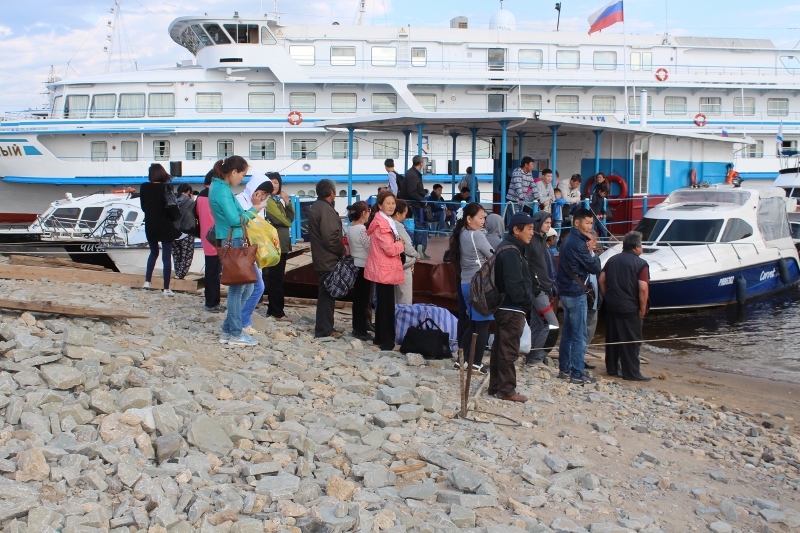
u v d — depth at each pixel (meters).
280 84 26.61
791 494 5.98
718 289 15.88
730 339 13.50
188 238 13.50
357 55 27.09
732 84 29.53
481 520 4.69
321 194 9.55
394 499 4.85
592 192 17.86
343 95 26.84
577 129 17.08
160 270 16.14
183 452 4.92
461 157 28.23
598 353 11.72
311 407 6.39
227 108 26.45
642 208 18.95
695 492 5.70
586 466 5.98
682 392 9.59
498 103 27.88
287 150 26.73
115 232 16.69
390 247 8.85
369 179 27.06
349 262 9.36
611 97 28.73
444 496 4.93
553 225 14.71
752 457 6.86
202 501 4.21
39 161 25.73
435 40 27.48
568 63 28.62
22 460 4.25
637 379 9.83
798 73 31.03
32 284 11.38
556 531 4.64
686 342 13.28
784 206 18.77
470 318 8.55
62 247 16.38
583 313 9.13
